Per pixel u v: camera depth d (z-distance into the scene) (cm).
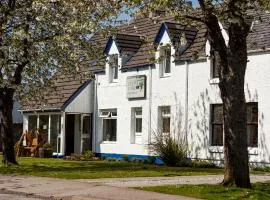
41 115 3888
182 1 1619
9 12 2497
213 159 2812
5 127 2661
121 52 3434
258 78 2630
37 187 1789
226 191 1598
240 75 1658
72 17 2392
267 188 1688
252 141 2666
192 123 2950
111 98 3522
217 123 2827
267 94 2583
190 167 2750
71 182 1914
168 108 3152
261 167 2581
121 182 1916
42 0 2281
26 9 2483
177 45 2125
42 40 2572
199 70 2923
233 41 1656
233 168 1673
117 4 1695
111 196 1549
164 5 1543
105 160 3325
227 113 1670
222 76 1678
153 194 1584
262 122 2602
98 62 2806
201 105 2900
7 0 2552
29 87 2731
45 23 2541
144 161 3091
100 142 3584
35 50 2581
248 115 2688
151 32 3497
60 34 2520
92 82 3691
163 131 3172
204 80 2891
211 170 2511
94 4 1867
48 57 2623
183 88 3012
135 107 3334
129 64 3394
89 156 3422
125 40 3484
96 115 3641
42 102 2964
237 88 1655
